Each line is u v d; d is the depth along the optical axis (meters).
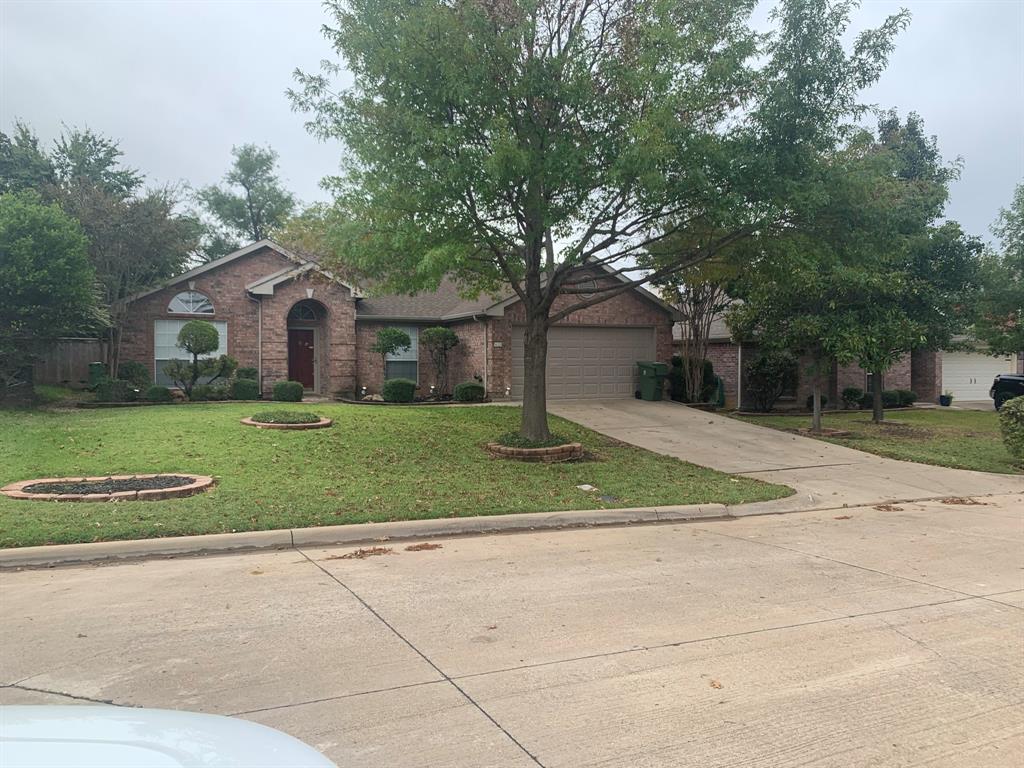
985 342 24.36
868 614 5.43
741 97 11.02
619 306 20.92
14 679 4.09
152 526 7.37
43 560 6.59
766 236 11.41
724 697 3.96
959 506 10.49
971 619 5.33
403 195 10.45
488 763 3.26
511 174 10.01
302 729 3.54
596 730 3.58
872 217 11.13
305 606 5.45
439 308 22.58
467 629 5.00
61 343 19.94
